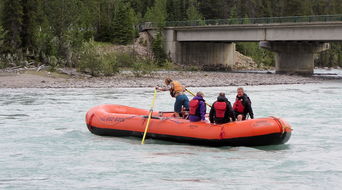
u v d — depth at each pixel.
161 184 11.34
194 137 14.95
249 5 124.69
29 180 11.68
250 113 15.53
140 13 100.56
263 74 60.97
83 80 46.12
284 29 60.75
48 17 69.06
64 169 12.62
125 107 17.98
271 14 127.19
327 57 117.38
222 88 40.56
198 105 15.10
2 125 19.52
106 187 11.12
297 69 65.50
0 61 53.88
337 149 15.23
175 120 15.45
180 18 102.06
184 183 11.41
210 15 108.00
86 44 52.34
